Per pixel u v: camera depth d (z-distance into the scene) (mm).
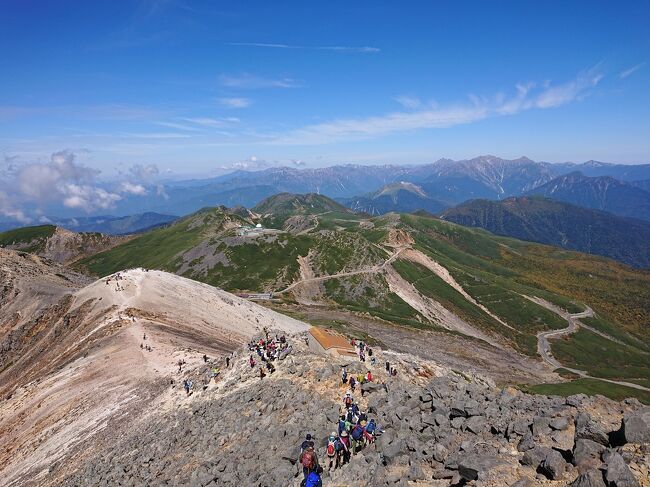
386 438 21516
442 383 28078
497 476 16531
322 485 19594
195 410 40031
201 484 24688
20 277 143125
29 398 71062
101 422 51656
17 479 47000
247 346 53531
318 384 33406
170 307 108438
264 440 26688
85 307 109438
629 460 15289
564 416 21375
